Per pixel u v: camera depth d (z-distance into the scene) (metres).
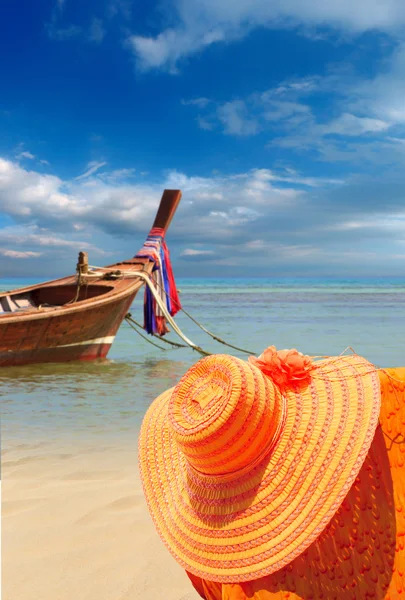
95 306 12.21
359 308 32.25
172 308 15.76
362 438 1.89
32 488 4.00
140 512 3.53
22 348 11.48
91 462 4.75
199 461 2.02
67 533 3.21
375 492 2.04
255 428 1.93
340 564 2.01
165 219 16.95
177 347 15.54
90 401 7.92
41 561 2.88
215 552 1.96
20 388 9.09
